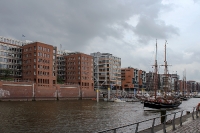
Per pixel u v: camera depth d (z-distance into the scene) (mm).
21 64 146625
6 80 118188
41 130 41094
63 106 90438
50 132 39594
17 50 146625
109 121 52125
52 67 145125
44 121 50438
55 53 154000
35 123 47781
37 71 134750
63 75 178125
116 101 132125
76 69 169750
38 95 127812
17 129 41750
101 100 145875
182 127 23953
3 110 70062
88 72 174000
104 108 85750
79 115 61906
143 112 72562
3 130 40781
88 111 73062
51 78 142125
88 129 42375
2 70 130750
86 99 160500
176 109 85562
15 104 94188
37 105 91688
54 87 140500
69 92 150750
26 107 81688
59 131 40438
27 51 142250
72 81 171250
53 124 46969
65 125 46062
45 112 67000
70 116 59344
